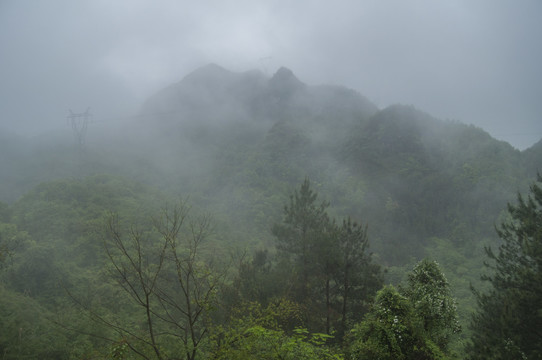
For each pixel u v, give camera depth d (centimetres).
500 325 1031
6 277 2027
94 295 1916
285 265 1566
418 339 791
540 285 1059
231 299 841
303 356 601
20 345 1171
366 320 873
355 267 1441
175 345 662
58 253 2519
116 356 475
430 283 918
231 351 527
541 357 901
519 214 1334
